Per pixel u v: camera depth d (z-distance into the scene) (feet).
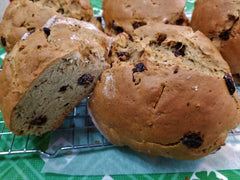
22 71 0.52
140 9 0.81
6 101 0.54
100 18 1.06
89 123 0.71
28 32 0.68
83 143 0.67
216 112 0.52
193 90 0.52
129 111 0.54
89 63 0.57
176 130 0.52
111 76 0.59
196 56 0.58
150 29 0.64
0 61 0.97
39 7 0.76
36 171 0.62
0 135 0.69
